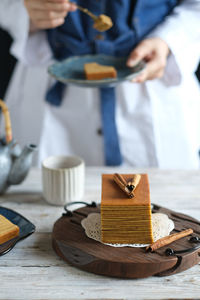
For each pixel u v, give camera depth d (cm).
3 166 104
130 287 82
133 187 88
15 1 139
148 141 142
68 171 102
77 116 143
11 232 89
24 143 151
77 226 93
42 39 142
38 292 81
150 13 136
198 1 138
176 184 113
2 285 82
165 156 146
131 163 145
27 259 88
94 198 107
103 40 135
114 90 139
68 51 139
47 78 143
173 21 135
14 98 153
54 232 91
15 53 140
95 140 145
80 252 86
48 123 144
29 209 103
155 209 99
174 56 132
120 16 131
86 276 84
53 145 147
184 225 93
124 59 128
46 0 120
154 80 140
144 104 140
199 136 154
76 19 132
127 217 87
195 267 86
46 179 104
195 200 106
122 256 84
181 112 143
